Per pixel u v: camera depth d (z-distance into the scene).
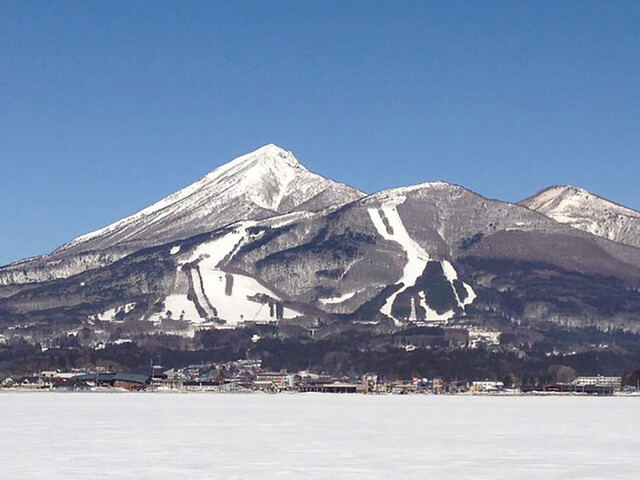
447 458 91.94
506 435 119.94
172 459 89.69
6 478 76.69
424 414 175.38
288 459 90.06
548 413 183.00
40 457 91.12
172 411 180.75
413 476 78.69
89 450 97.50
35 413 170.12
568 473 80.81
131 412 175.38
